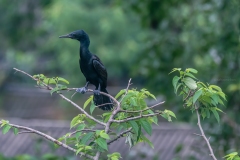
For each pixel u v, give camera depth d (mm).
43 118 34469
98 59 8352
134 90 6797
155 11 17422
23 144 20406
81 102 33188
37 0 37344
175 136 20375
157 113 6438
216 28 15789
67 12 32312
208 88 6754
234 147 13164
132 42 32875
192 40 16594
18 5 36719
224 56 15047
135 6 17641
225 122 13531
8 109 36031
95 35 32875
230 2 14414
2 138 20844
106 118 6754
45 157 10305
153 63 17391
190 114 14914
